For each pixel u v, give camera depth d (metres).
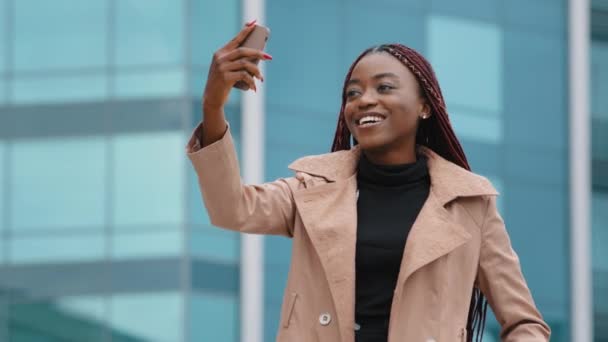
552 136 30.17
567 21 30.62
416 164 5.95
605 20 30.84
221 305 27.16
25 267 27.47
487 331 27.55
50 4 28.50
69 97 28.17
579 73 30.38
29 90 28.23
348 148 6.22
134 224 27.45
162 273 27.16
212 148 5.63
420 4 29.66
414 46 29.50
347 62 28.94
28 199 27.80
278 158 28.22
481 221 5.95
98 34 28.34
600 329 29.91
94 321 27.19
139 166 27.72
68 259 27.44
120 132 27.92
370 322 5.77
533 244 29.77
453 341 5.76
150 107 28.00
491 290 5.98
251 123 28.00
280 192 5.90
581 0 30.67
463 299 5.84
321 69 28.77
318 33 28.86
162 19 28.23
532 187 29.89
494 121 29.84
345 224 5.78
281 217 5.89
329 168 5.95
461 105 29.64
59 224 27.64
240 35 5.59
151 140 27.81
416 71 5.92
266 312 27.31
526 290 5.98
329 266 5.72
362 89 5.91
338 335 5.72
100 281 27.28
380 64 5.89
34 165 27.92
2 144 28.09
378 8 29.33
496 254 5.95
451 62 29.70
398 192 5.93
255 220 5.81
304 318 5.77
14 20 28.48
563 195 30.09
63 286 27.34
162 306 27.05
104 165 27.80
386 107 5.86
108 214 27.59
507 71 30.08
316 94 28.66
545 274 29.77
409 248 5.74
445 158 6.14
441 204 5.86
